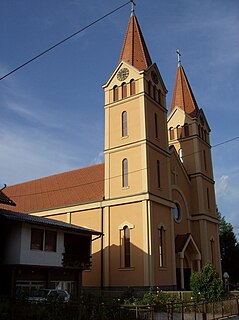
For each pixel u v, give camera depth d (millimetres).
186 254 42219
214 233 47875
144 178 36469
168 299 27703
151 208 35938
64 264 31422
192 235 45469
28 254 28719
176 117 50094
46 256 30109
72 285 32906
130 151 38312
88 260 33844
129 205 36906
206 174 48750
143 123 38094
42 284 30156
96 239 38062
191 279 31094
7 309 17609
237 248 67375
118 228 36969
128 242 36031
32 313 17453
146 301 27438
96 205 39156
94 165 48062
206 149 50406
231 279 66562
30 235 29219
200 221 45562
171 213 38938
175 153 45344
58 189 46812
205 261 44062
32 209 45062
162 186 38562
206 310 24312
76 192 43844
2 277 28734
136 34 43312
